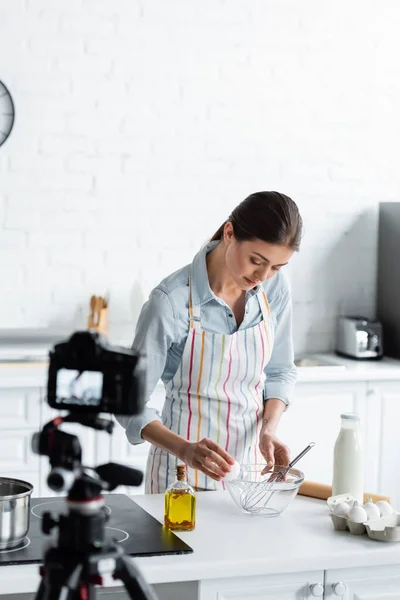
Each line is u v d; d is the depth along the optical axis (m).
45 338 4.95
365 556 2.38
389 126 5.39
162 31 4.97
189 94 5.05
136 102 4.98
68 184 4.93
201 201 5.12
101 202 4.98
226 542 2.43
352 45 5.27
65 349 1.45
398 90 5.38
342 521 2.55
